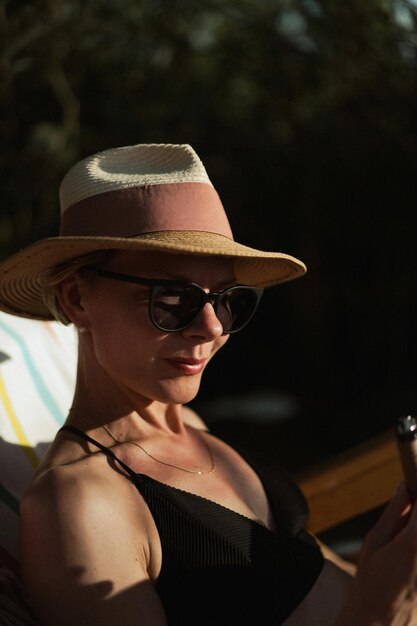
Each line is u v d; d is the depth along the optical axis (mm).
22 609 1938
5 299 2436
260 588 2113
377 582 1786
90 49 6730
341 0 6992
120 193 2125
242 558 2109
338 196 7582
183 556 2062
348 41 7055
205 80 7152
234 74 7176
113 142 6965
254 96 7262
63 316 2285
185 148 2234
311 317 8070
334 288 7984
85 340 2248
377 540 1849
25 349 3027
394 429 1847
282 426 7422
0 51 6457
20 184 6664
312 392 8141
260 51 7148
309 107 7254
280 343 8445
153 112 6992
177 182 2154
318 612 2252
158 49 6902
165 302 2086
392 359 7945
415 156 7215
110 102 6902
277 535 2244
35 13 6480
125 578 1917
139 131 6980
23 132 6715
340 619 1827
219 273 2182
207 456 2408
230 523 2148
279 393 8109
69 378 3105
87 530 1932
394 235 7594
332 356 8188
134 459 2188
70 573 1898
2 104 6621
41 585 1939
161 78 6965
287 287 8211
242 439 7121
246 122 7289
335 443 7043
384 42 7094
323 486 2920
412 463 1812
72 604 1889
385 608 1783
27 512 1993
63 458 2133
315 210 7668
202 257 2143
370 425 7211
